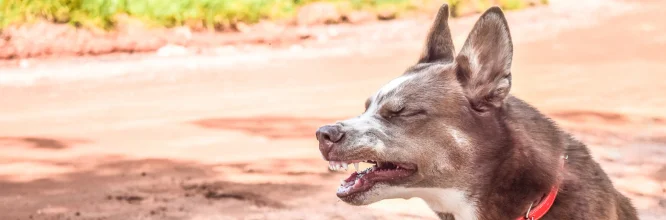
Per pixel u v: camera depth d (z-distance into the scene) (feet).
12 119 42.45
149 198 27.63
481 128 16.35
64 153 34.63
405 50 69.67
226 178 30.19
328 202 27.02
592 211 15.85
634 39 77.87
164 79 55.16
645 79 54.39
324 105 46.34
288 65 61.87
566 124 39.91
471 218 16.62
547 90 50.47
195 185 29.22
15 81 53.06
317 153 34.24
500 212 16.33
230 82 54.60
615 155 33.78
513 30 85.61
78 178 30.42
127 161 33.14
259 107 45.78
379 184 16.72
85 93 50.16
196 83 53.98
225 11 71.51
